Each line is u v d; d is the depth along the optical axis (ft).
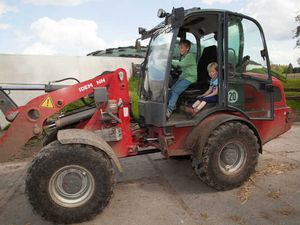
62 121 13.25
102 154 11.49
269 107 14.85
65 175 11.19
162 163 17.40
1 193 14.38
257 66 14.43
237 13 13.46
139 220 11.35
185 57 14.25
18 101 27.50
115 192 13.80
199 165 13.07
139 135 14.93
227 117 13.24
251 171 13.60
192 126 13.67
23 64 28.78
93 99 13.58
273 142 21.01
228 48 13.38
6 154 12.50
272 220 10.89
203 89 15.28
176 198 12.99
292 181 14.16
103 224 11.21
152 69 14.67
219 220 11.06
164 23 14.28
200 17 13.39
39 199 10.95
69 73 31.17
